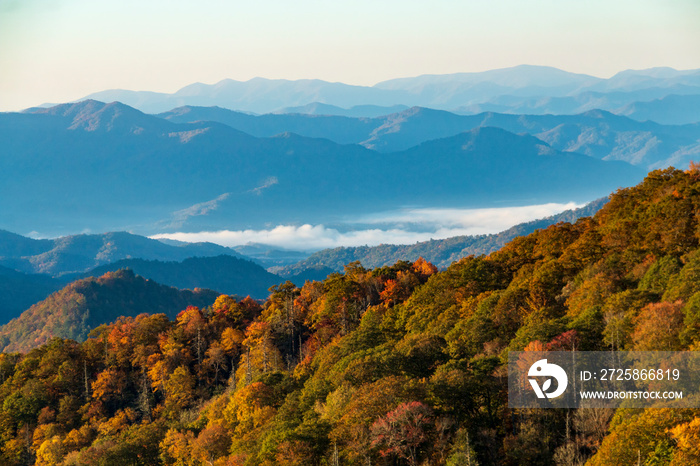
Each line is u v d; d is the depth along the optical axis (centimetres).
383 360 9500
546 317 10238
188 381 16175
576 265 12269
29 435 16400
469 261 15688
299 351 16550
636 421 6275
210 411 13212
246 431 10819
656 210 12250
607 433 6856
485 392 7762
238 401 11700
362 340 12638
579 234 15050
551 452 6950
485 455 7119
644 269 10619
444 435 7244
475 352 9975
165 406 16212
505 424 7600
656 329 7538
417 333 12650
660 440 5956
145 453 12600
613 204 15712
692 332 7206
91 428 15688
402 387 7700
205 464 10431
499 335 10381
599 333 8562
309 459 7431
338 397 8819
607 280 10244
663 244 11231
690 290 8400
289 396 10969
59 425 16138
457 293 14112
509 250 16050
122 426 15250
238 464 8938
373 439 7025
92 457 12512
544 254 14738
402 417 7044
